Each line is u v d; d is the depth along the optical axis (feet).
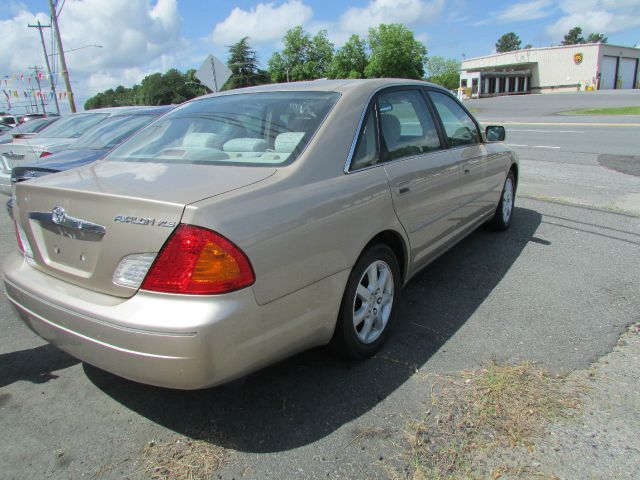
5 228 21.93
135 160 9.55
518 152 38.78
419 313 11.84
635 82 227.40
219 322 6.46
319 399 8.66
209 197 6.86
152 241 6.65
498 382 8.82
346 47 188.24
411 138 11.29
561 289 12.88
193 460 7.33
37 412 8.59
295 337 7.73
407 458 7.19
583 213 20.29
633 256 15.10
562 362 9.46
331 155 8.77
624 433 7.51
